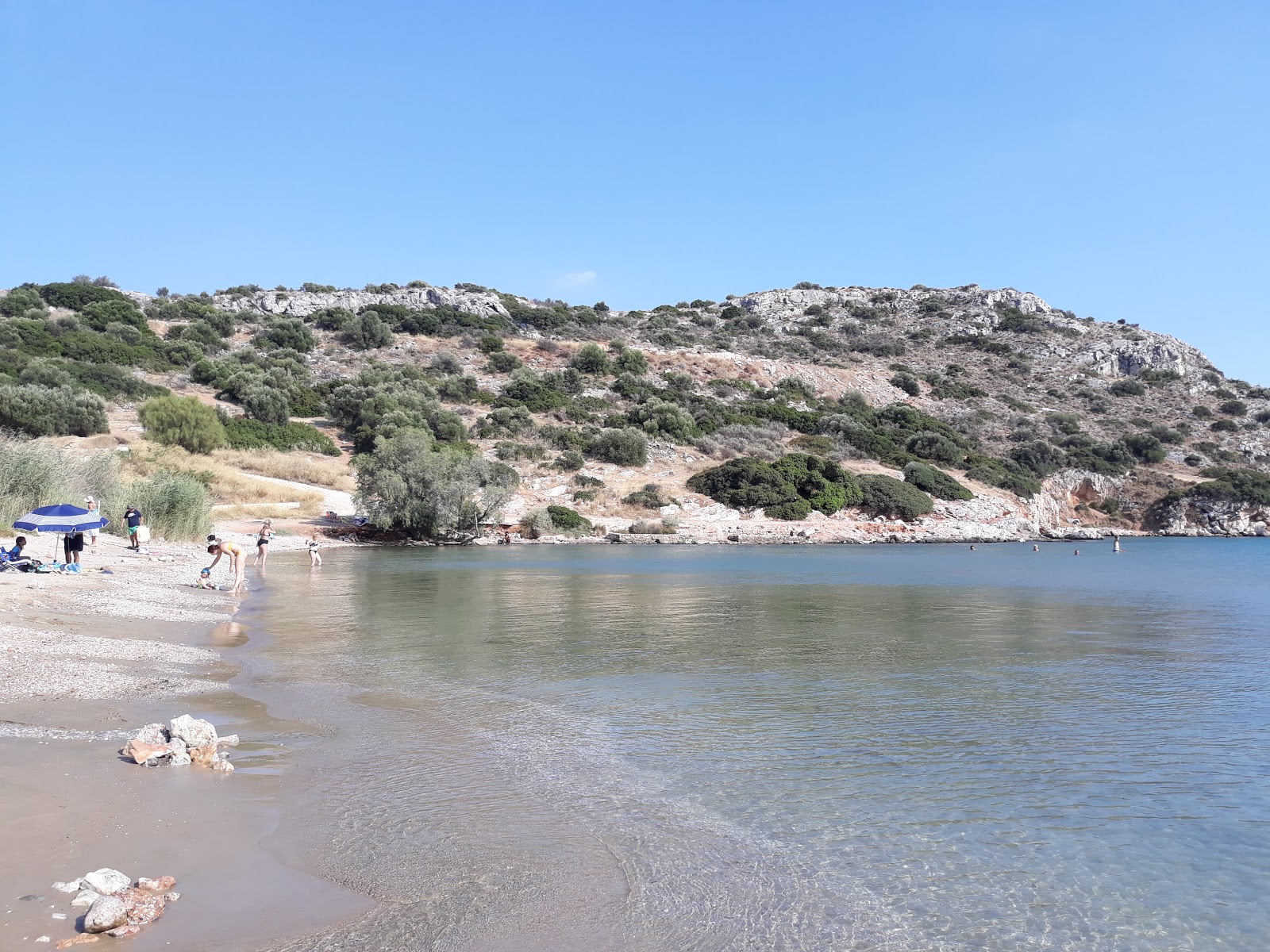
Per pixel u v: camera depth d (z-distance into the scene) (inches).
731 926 242.1
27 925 218.4
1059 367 5241.1
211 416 2610.7
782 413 3720.5
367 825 308.0
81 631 671.1
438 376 3794.3
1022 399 4618.6
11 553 972.6
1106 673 620.4
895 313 6392.7
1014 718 483.8
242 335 4372.5
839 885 271.7
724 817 328.5
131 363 3393.2
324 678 564.7
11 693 464.4
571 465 2837.1
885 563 1834.4
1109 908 260.5
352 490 2566.4
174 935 220.5
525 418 3211.1
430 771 374.6
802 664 646.5
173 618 783.7
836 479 2898.6
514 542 2303.2
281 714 465.7
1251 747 429.7
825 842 306.3
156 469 2246.6
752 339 5487.2
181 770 357.1
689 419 3385.8
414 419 2898.6
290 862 273.0
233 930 225.8
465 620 868.0
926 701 526.0
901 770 387.9
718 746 423.8
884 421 3949.3
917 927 245.6
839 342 5629.9
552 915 244.2
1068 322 6146.7
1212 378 5275.6
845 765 394.6
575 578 1379.2
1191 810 343.6
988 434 3973.9
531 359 4215.1
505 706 498.6
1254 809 345.1
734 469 2822.3
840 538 2591.0
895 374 4788.4
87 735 397.7
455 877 267.3
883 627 858.1
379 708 487.2
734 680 583.2
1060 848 305.1
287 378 3304.6
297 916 236.4
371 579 1304.1
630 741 430.0
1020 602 1109.1
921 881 276.5
